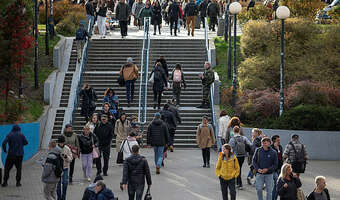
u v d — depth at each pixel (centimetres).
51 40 5306
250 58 4562
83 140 2678
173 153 3612
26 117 3747
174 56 5022
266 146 2164
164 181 2717
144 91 4128
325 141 3500
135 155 2064
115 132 3081
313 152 3512
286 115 3650
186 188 2566
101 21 5300
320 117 3562
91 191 1819
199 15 6525
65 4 6388
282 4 5550
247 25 4838
